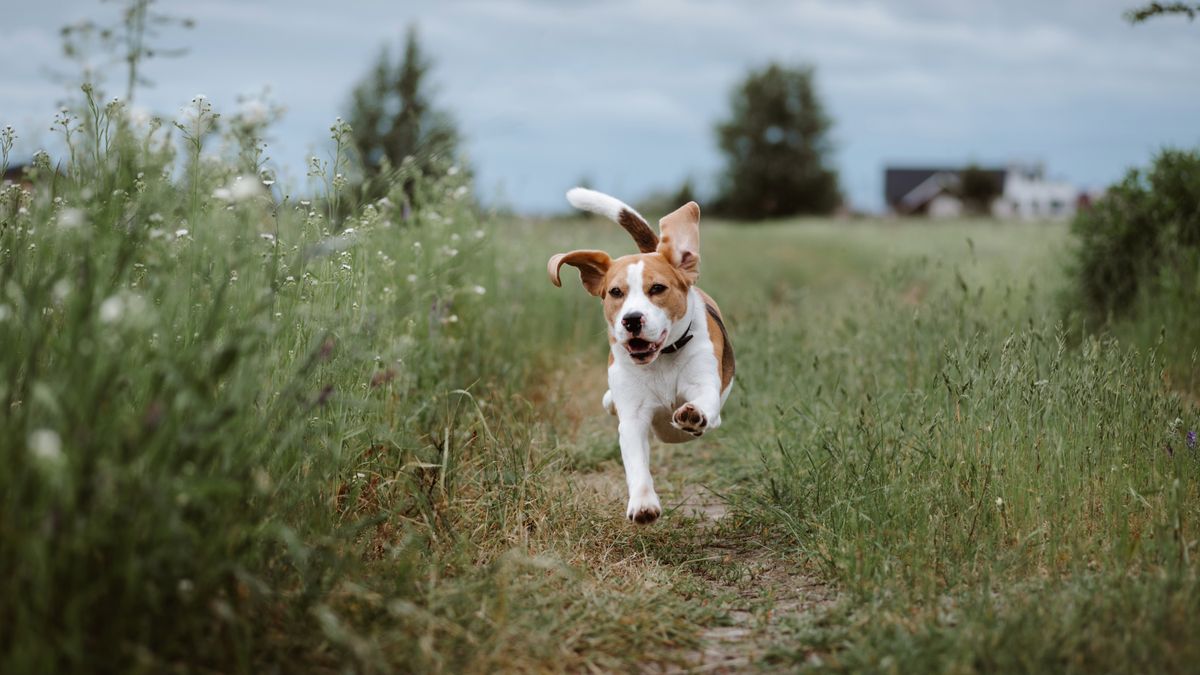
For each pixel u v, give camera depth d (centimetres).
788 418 614
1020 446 452
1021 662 301
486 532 443
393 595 344
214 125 388
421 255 616
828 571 418
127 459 262
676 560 453
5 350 294
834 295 1263
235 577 310
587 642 346
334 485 404
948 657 307
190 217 380
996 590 381
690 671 333
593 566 432
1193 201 819
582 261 486
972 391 480
